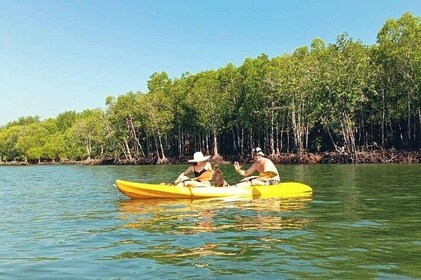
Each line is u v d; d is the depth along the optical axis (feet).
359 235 24.13
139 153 277.44
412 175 75.72
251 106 195.11
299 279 16.26
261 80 188.34
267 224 27.91
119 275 17.25
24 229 28.53
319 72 160.45
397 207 35.35
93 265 18.84
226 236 24.22
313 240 22.88
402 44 156.04
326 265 18.04
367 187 53.78
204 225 27.91
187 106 230.07
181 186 43.98
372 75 161.79
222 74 225.15
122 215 33.27
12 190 67.62
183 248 21.47
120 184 44.37
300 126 183.42
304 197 42.91
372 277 16.40
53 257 20.56
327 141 203.00
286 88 174.50
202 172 45.75
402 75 161.48
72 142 342.03
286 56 187.21
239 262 18.67
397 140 187.01
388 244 21.84
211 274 17.02
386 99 168.14
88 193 55.98
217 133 224.12
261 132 222.69
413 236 23.76
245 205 37.22
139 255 20.29
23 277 17.49
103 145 289.33
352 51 155.74
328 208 35.04
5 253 21.63
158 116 238.27
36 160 380.78
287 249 20.90
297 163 172.55
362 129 189.98
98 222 30.30
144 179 86.07
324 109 161.17
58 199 48.98
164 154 268.00
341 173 88.48
